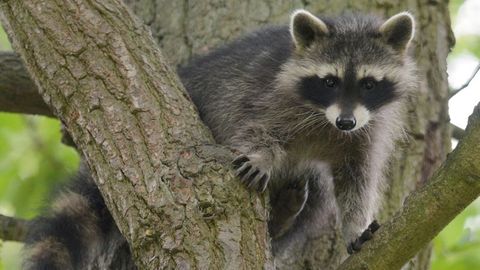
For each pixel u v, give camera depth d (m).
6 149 13.02
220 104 9.92
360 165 10.32
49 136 13.18
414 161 10.77
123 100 7.71
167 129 7.63
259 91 9.96
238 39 10.66
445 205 7.20
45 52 7.95
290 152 10.14
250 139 9.62
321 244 10.38
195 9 11.27
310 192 10.58
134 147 7.50
